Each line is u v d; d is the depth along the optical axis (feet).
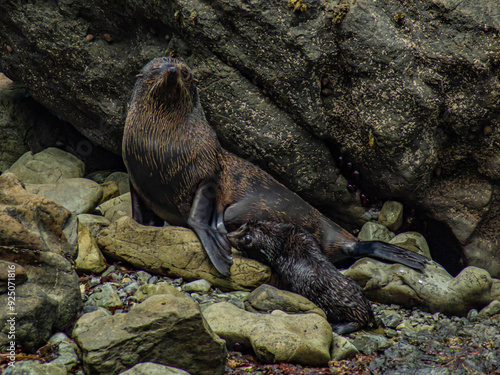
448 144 109.29
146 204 108.47
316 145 110.01
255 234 95.66
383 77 100.68
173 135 100.42
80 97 117.80
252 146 109.09
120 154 126.11
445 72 100.89
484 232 113.19
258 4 98.22
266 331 72.69
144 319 63.67
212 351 64.75
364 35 99.14
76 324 69.21
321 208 119.03
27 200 79.87
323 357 72.28
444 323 88.89
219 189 103.96
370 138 104.88
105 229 96.94
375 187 113.29
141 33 110.93
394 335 84.84
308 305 84.99
